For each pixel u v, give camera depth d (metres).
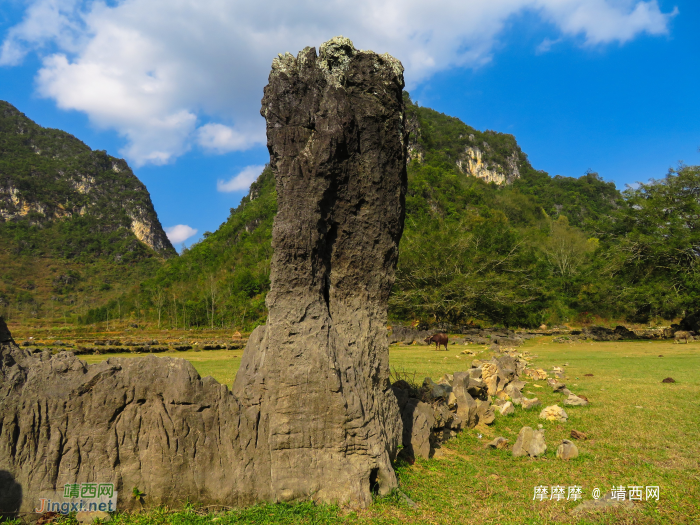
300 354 6.79
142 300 89.38
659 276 40.66
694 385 16.92
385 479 6.84
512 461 9.21
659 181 43.97
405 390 10.07
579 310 59.88
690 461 8.96
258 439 6.52
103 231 183.88
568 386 17.19
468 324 52.19
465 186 128.38
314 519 5.88
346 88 7.88
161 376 6.24
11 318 101.38
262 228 109.06
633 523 6.36
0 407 5.56
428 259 48.34
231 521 5.75
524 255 56.78
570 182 171.25
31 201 178.25
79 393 5.95
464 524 6.27
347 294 7.93
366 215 7.99
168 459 6.02
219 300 74.25
